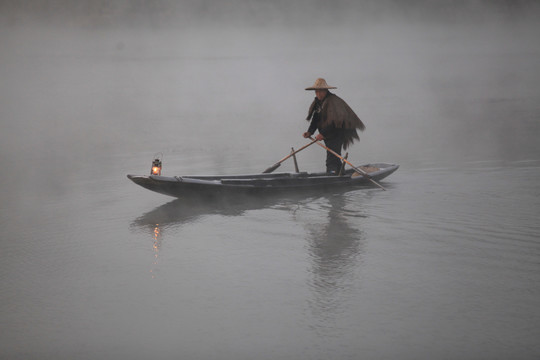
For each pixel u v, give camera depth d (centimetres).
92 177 4744
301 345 1894
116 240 2994
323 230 3089
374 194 3900
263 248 2820
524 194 3750
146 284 2412
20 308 2209
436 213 3350
